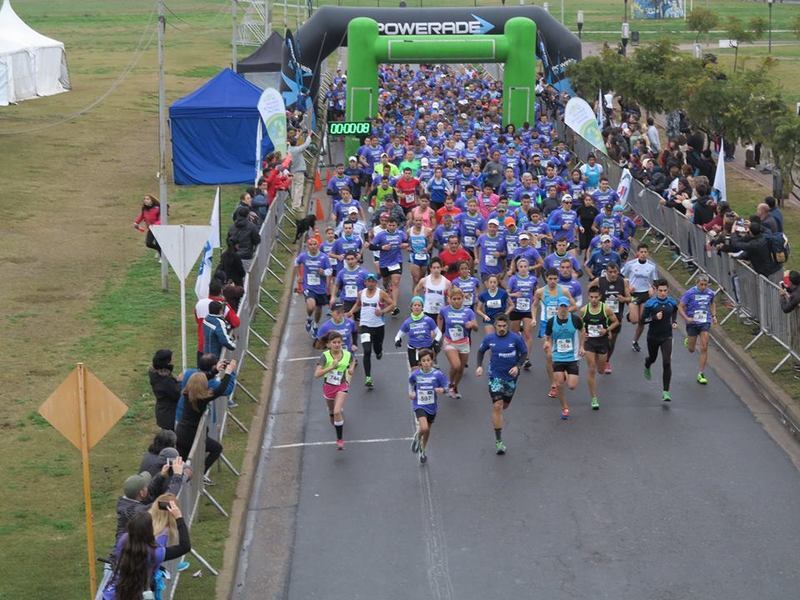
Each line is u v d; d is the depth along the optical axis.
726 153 35.28
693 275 23.83
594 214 24.70
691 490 14.41
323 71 60.50
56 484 14.38
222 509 13.55
